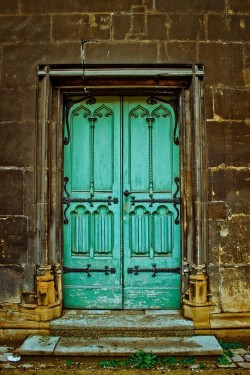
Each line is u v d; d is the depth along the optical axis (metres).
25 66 4.67
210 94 4.66
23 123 4.64
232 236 4.62
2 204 4.62
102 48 4.65
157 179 4.93
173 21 4.69
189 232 4.70
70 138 4.94
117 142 4.93
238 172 4.66
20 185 4.62
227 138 4.66
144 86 4.79
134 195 4.91
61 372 3.92
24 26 4.70
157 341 4.30
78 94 4.90
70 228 4.91
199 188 4.59
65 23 4.68
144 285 4.89
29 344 4.22
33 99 4.64
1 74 4.68
